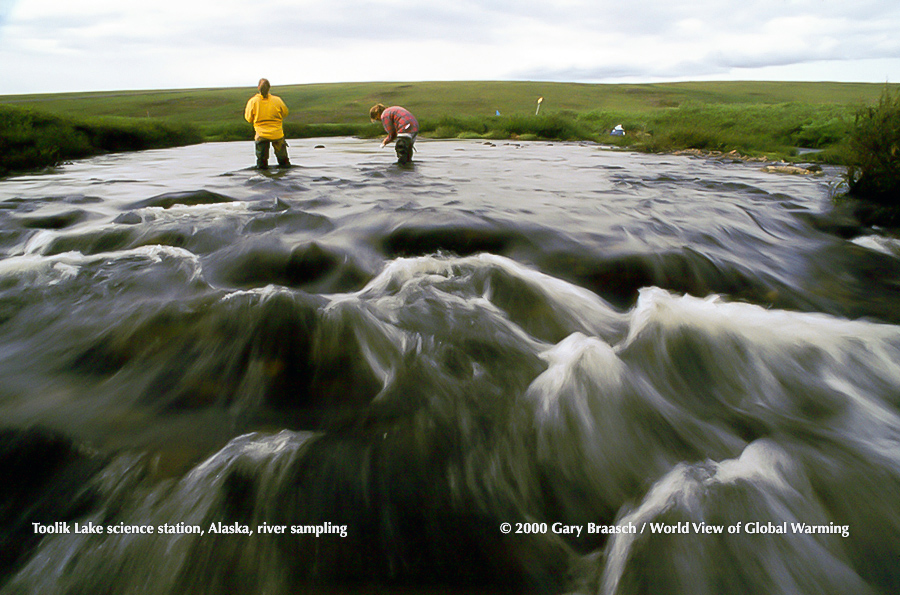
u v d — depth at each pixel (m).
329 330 3.20
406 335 3.27
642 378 2.94
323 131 33.03
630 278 4.38
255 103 10.91
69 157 15.45
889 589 1.80
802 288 4.37
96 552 1.83
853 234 5.98
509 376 2.88
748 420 2.64
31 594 1.74
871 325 3.56
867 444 2.43
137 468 2.17
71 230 5.38
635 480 2.27
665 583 1.80
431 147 19.58
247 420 2.51
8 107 17.00
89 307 3.54
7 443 2.26
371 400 2.67
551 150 18.28
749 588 1.79
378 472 2.19
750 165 12.84
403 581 1.79
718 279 4.43
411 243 5.05
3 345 3.08
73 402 2.58
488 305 3.74
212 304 3.42
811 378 2.98
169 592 1.76
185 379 2.80
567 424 2.54
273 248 4.73
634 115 36.59
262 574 1.79
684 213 6.59
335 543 1.89
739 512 2.03
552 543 1.94
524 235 5.25
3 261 4.25
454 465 2.26
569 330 3.49
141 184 8.97
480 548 1.91
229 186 8.59
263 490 2.07
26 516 1.96
